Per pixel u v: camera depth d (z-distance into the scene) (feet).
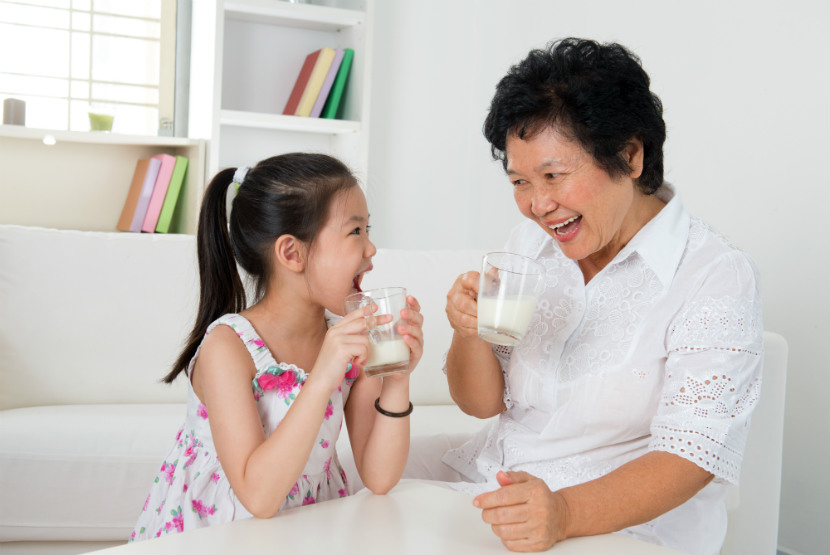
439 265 7.61
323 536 2.84
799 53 7.05
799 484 7.08
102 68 11.09
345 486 4.15
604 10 9.48
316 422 3.26
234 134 11.18
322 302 3.86
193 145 10.24
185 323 6.97
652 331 3.84
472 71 12.35
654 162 3.71
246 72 11.21
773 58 7.30
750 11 7.54
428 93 12.55
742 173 7.64
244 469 3.30
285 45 11.40
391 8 12.44
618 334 3.94
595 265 4.19
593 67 3.40
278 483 3.19
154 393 6.87
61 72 10.89
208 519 3.68
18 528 5.49
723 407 3.50
